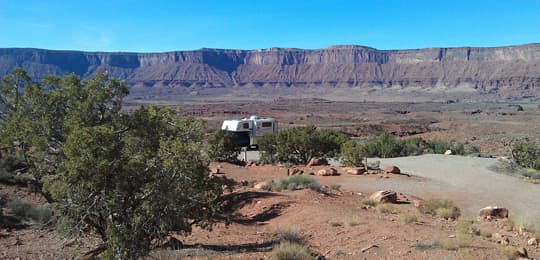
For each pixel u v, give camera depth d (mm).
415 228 11047
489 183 22281
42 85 10734
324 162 27984
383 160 32406
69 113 10016
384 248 9281
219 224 13258
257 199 15961
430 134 75500
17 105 10555
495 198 18672
